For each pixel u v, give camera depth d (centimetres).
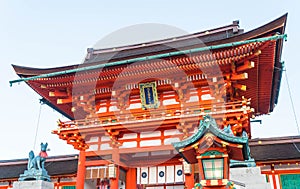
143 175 2497
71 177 3061
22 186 2514
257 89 2761
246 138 1362
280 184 2422
